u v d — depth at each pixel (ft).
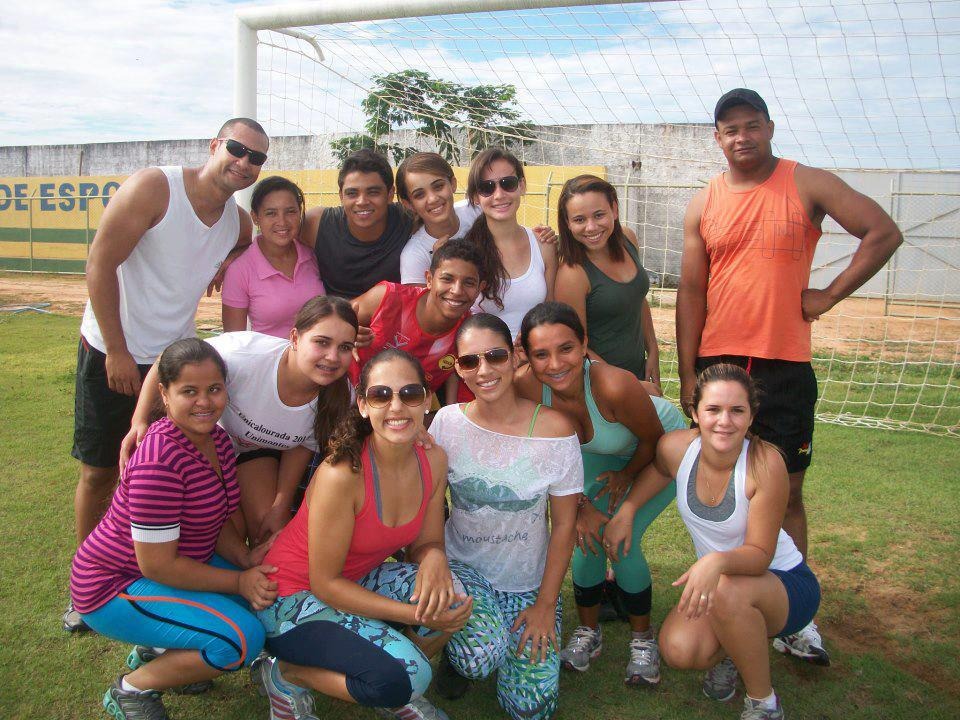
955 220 45.24
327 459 7.66
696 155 47.73
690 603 7.63
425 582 7.69
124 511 7.85
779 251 9.93
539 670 8.18
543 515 8.83
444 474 8.48
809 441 10.44
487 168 10.38
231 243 10.94
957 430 20.22
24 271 63.67
